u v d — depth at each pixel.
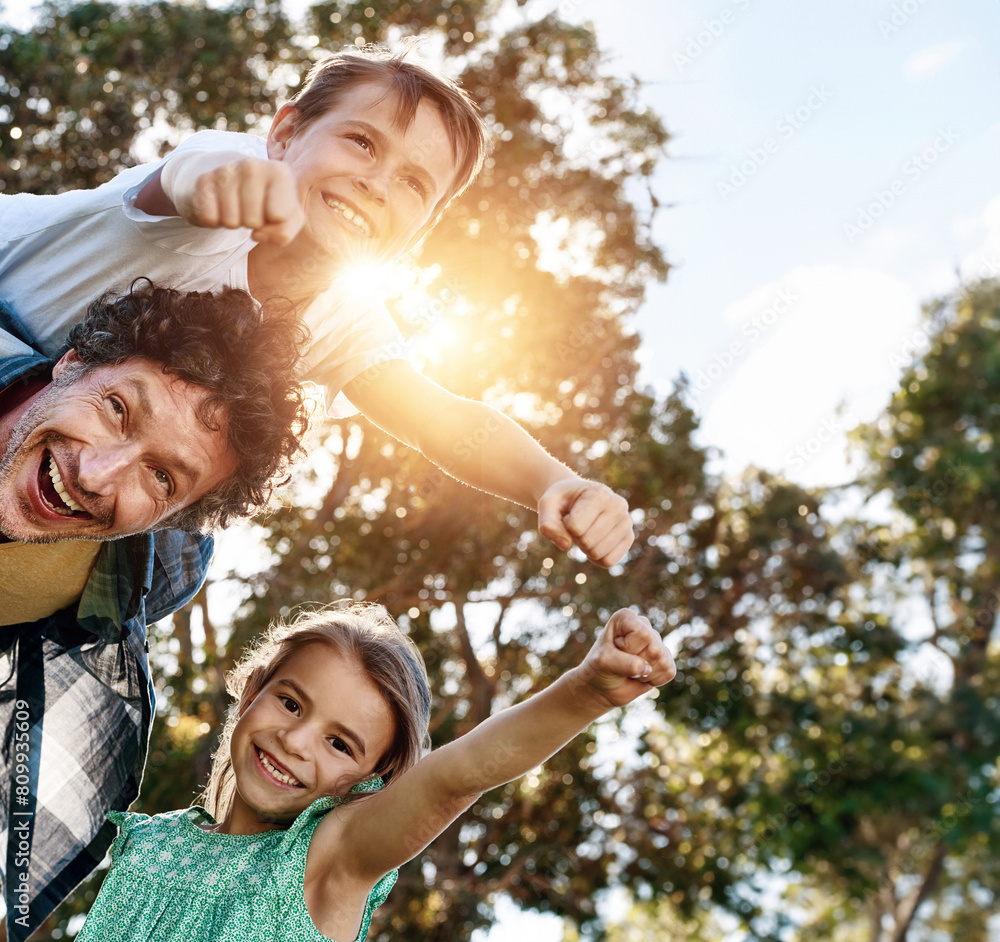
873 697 14.10
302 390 2.35
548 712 2.13
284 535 10.50
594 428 11.51
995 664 16.02
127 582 2.49
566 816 11.24
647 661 2.03
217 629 10.25
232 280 2.51
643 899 12.18
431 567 10.76
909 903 18.98
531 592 10.81
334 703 2.47
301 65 11.07
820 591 12.48
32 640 2.59
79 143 10.80
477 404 2.87
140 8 11.05
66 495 1.97
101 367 2.01
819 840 13.25
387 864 2.27
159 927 2.32
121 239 2.43
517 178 10.97
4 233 2.56
